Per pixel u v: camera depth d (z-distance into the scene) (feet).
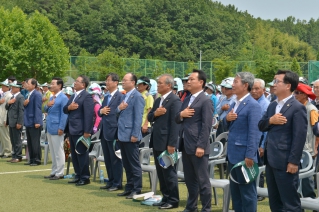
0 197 23.38
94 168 28.32
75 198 23.08
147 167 23.79
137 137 22.66
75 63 123.44
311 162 18.86
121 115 23.04
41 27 120.16
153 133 21.20
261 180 22.27
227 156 17.43
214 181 19.71
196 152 18.53
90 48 216.33
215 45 235.40
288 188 15.37
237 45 252.01
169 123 20.83
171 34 228.22
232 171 17.13
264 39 311.68
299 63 115.75
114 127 24.38
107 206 21.49
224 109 27.76
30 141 33.42
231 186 17.43
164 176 20.99
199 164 18.75
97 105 31.45
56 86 28.02
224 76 119.14
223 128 28.73
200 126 18.85
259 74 107.04
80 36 220.43
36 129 33.17
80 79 26.45
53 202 22.31
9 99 36.52
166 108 20.79
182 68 130.93
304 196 19.97
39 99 33.06
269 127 15.88
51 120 27.81
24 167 32.45
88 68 119.44
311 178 19.80
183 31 230.68
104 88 40.91
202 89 19.26
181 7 244.42
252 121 16.71
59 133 27.37
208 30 237.66
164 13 235.81
